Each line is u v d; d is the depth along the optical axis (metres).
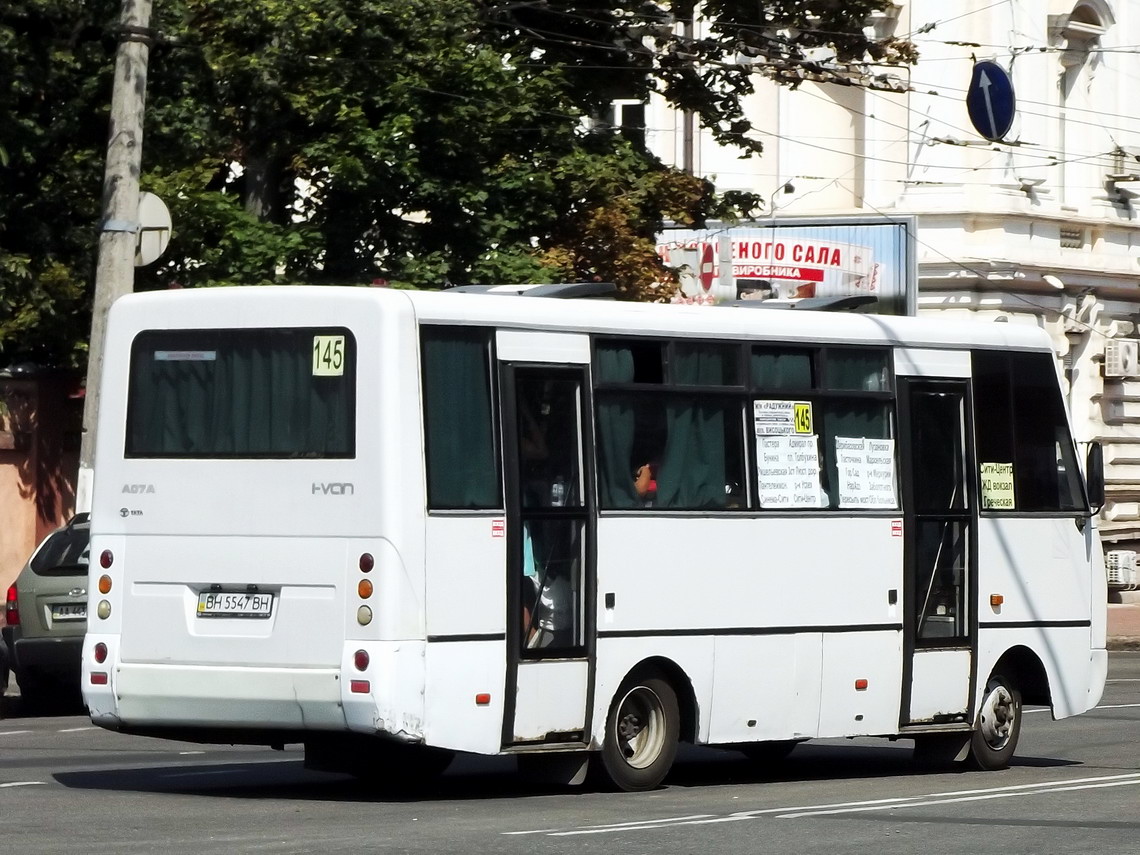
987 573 23.48
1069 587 24.44
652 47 50.19
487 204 41.22
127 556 19.50
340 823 17.53
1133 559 63.12
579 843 16.27
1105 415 67.06
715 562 20.95
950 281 63.97
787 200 67.06
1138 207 69.00
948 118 63.66
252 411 19.11
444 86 40.28
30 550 43.00
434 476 18.72
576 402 20.05
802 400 21.94
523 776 21.84
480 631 18.94
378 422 18.48
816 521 21.88
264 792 20.39
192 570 19.14
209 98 39.16
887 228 63.66
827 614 21.89
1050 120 65.06
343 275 40.78
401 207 41.16
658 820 17.97
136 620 19.39
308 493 18.70
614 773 20.28
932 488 23.09
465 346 19.17
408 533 18.42
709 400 21.14
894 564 22.56
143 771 22.50
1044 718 31.25
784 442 21.72
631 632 20.22
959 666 23.12
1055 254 65.44
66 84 38.50
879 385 22.75
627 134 47.28
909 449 22.88
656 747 20.67
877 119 64.69
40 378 43.22
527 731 19.36
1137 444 68.12
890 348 22.88
